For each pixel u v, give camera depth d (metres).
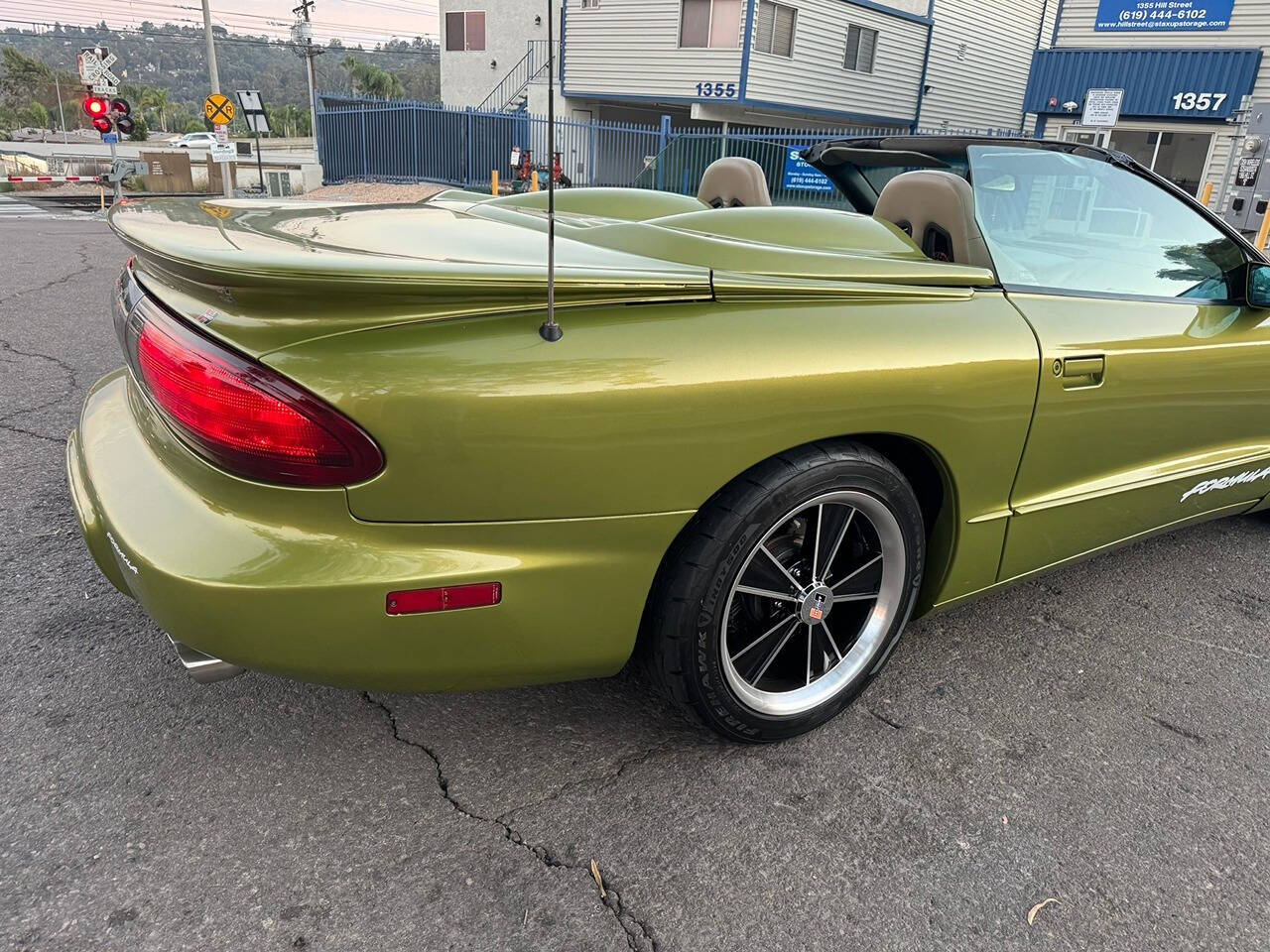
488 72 26.59
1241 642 2.69
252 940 1.54
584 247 2.01
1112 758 2.13
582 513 1.60
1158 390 2.38
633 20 19.41
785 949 1.58
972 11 22.97
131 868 1.67
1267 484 3.10
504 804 1.88
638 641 1.87
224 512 1.53
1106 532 2.53
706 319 1.69
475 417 1.48
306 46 45.81
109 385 2.20
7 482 3.34
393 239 1.87
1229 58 15.80
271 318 1.46
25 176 25.20
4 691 2.16
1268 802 2.01
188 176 25.17
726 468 1.69
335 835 1.78
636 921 1.62
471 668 1.64
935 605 2.24
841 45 20.06
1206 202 14.41
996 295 2.13
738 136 16.67
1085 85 17.52
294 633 1.49
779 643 2.01
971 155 2.63
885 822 1.88
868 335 1.84
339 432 1.44
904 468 2.15
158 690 2.20
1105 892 1.73
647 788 1.95
